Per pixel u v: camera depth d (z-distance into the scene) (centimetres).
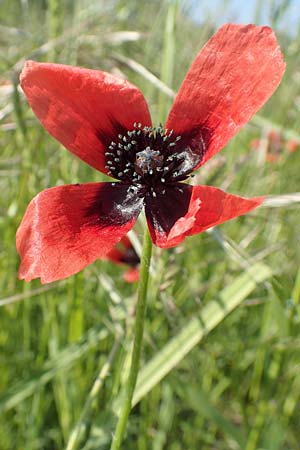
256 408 24
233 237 25
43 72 13
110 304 19
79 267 12
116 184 14
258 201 11
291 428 24
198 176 19
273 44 13
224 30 14
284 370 23
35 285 22
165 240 13
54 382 22
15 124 21
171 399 23
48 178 20
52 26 21
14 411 23
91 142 14
